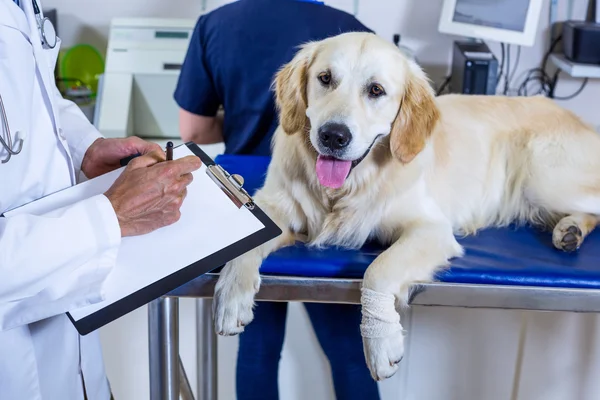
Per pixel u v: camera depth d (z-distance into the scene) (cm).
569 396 217
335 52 138
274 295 131
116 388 218
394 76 138
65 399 128
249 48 192
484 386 221
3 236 101
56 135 123
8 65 108
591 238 150
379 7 281
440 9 279
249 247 113
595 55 257
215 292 127
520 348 215
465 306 130
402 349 127
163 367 139
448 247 137
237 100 198
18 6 116
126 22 262
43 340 120
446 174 157
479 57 248
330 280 130
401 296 129
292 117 144
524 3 249
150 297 107
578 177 164
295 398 223
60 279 105
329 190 142
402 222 143
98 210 107
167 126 263
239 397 189
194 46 200
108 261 108
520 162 169
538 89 289
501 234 156
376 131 137
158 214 113
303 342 217
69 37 288
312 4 192
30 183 116
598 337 210
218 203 120
